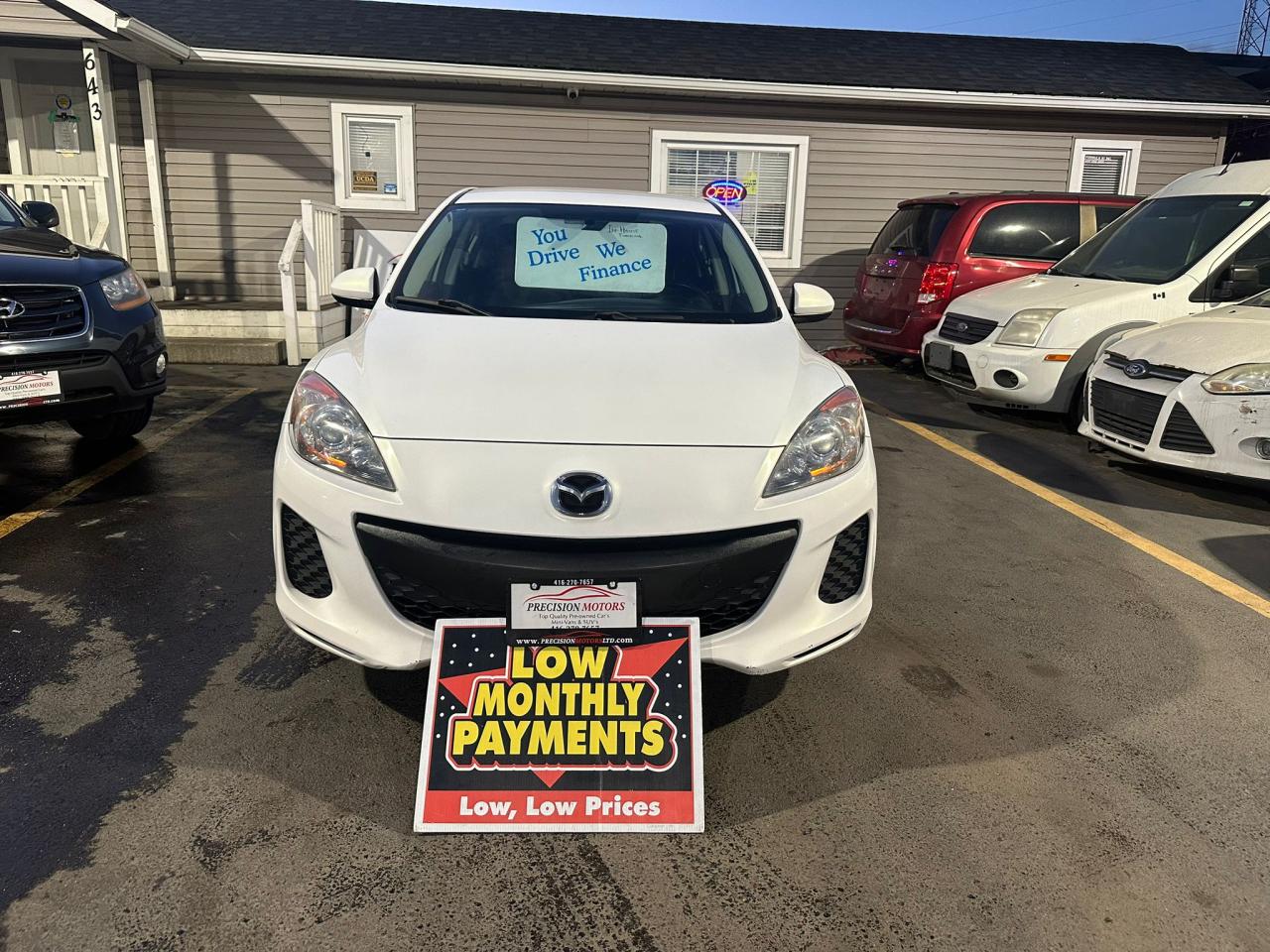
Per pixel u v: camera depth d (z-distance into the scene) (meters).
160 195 9.20
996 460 5.65
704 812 2.19
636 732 2.09
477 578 2.09
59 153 9.48
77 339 4.21
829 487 2.29
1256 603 3.55
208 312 8.63
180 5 10.32
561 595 2.08
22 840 2.00
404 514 2.12
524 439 2.16
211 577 3.48
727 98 9.80
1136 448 4.95
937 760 2.44
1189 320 5.15
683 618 2.14
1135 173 10.62
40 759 2.30
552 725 2.09
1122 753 2.50
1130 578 3.78
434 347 2.54
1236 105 10.06
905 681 2.86
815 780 2.34
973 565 3.89
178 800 2.16
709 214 3.61
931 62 11.06
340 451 2.21
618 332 2.73
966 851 2.09
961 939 1.82
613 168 9.88
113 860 1.96
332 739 2.44
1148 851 2.10
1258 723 2.67
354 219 9.70
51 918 1.79
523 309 2.95
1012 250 7.55
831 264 10.45
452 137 9.61
